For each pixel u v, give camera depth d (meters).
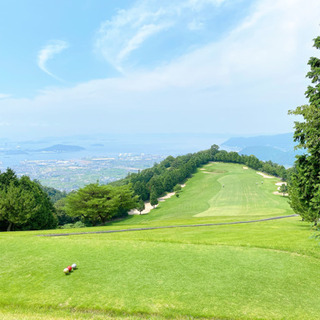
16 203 31.42
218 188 98.25
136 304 9.20
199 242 15.74
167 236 19.09
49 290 10.28
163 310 8.84
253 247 14.52
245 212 58.88
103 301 9.41
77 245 15.24
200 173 137.88
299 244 14.88
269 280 10.76
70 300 9.53
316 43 14.69
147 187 101.69
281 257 12.98
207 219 39.91
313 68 14.91
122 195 47.72
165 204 90.19
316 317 8.35
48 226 40.81
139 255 13.46
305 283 10.51
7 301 9.53
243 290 10.00
